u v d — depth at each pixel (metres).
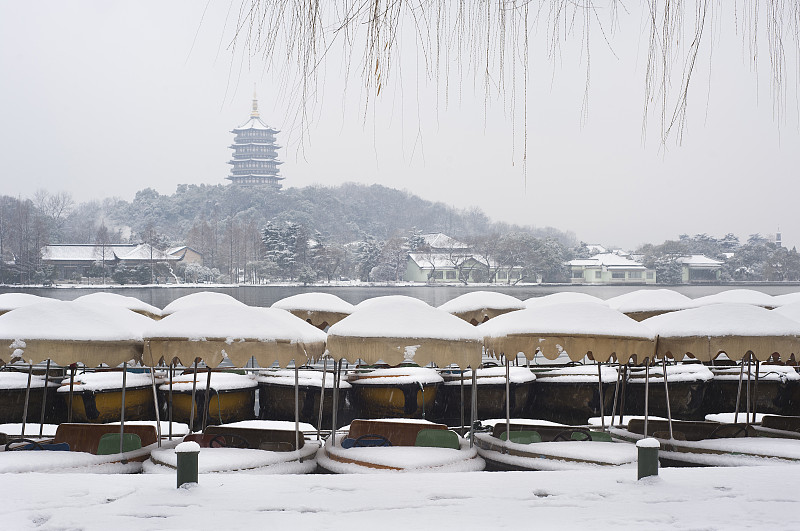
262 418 14.62
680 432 10.25
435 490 6.66
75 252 96.06
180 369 14.16
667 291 17.44
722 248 121.81
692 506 6.14
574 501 6.29
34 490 6.63
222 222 127.44
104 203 166.75
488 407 14.61
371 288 96.44
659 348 9.67
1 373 13.51
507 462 9.10
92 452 9.41
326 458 8.99
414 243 112.31
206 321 8.73
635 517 5.79
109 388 13.21
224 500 6.30
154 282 92.19
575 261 111.69
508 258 105.81
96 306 9.27
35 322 8.69
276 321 8.91
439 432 9.39
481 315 16.27
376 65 4.13
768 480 7.08
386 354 8.87
